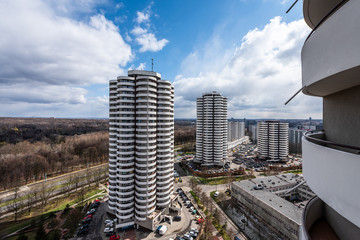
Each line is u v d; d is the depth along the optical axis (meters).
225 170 92.00
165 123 49.94
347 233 10.62
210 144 96.31
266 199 50.66
